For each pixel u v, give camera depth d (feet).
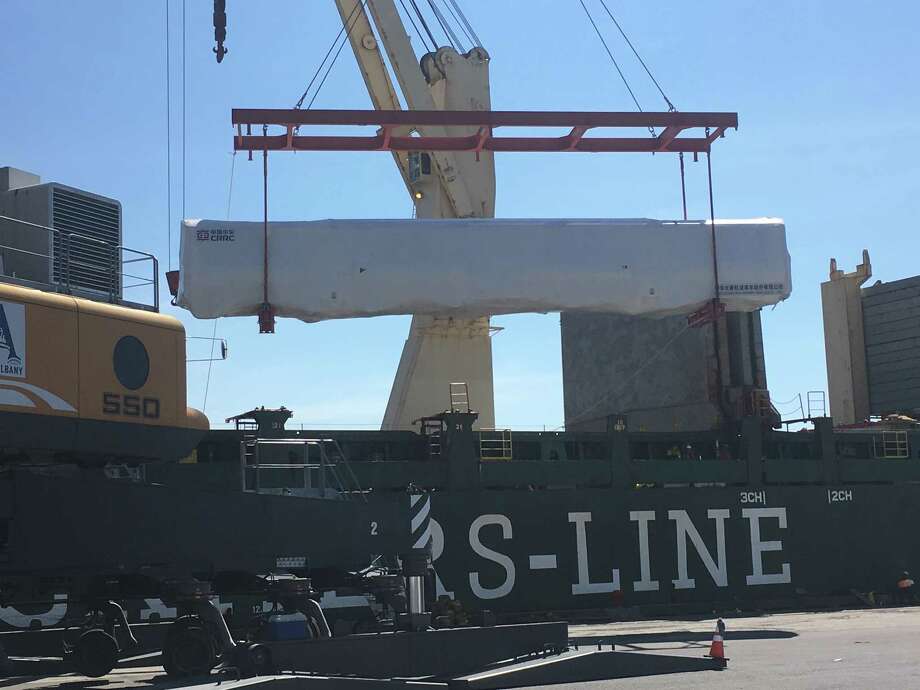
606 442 122.83
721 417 137.49
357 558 61.87
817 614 114.93
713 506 122.83
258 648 51.96
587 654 59.11
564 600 114.73
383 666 55.62
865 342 186.80
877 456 140.97
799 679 58.39
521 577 113.39
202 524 54.49
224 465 103.50
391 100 152.76
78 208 64.95
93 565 50.52
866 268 186.70
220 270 100.94
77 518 50.24
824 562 126.41
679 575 119.96
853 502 129.39
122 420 51.98
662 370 154.40
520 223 109.91
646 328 157.99
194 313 101.71
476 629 59.11
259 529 56.80
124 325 52.85
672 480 124.26
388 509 64.23
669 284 109.81
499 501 114.11
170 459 55.06
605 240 109.60
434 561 110.52
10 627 85.76
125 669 70.23
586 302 108.78
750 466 127.54
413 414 148.97
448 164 149.48
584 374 169.78
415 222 107.76
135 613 92.12
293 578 61.05
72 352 50.14
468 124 105.70
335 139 107.24
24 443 47.91
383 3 148.46
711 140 110.52
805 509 126.93
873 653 71.36
